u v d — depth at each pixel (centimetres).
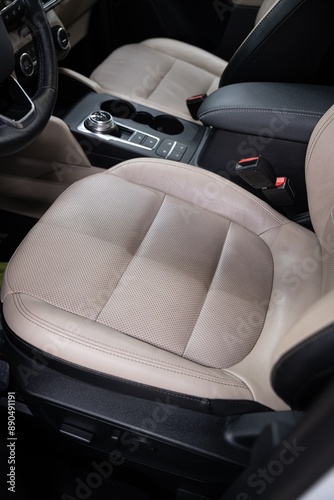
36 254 97
